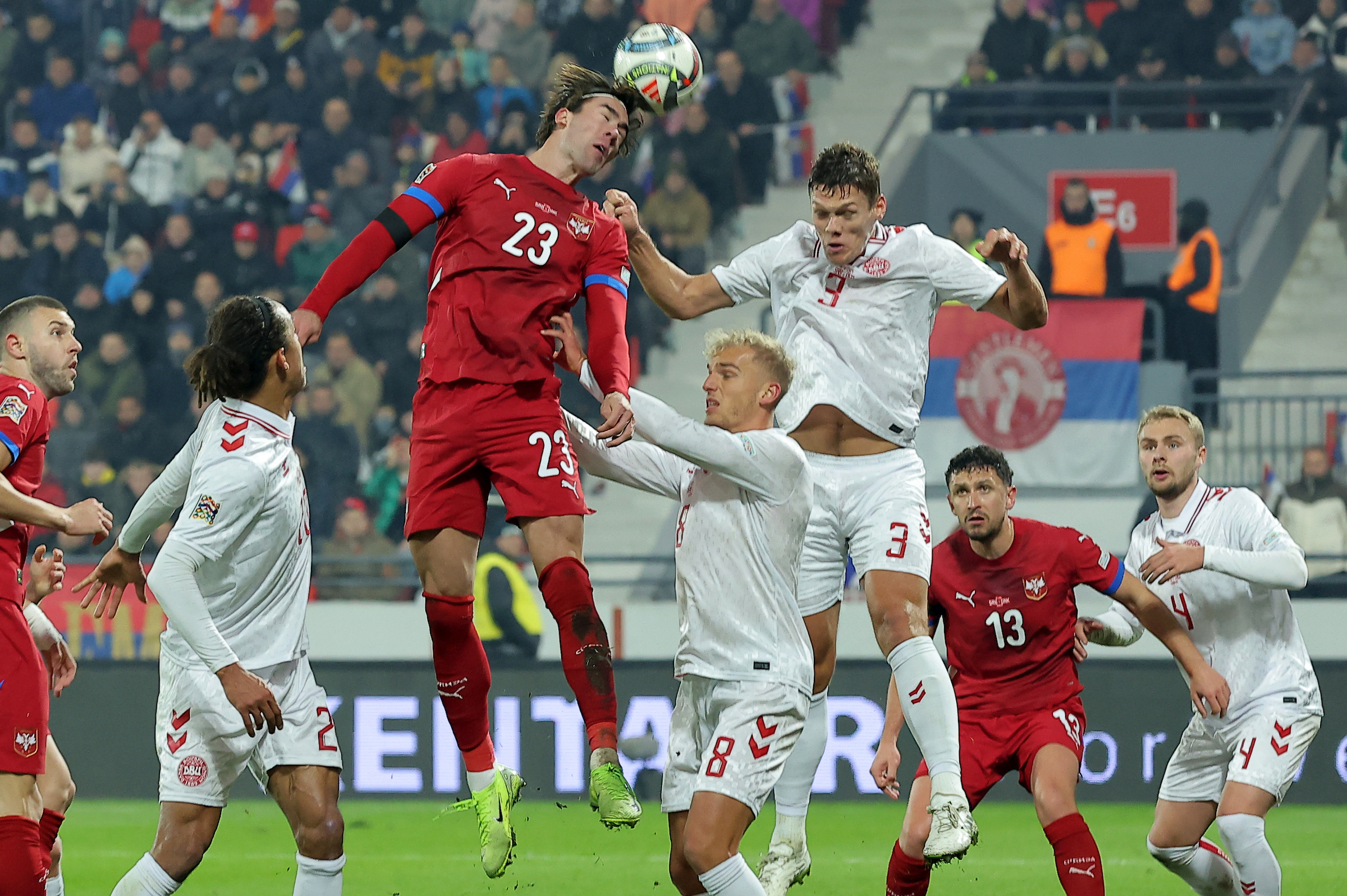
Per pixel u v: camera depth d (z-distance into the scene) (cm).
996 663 1870
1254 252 4872
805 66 5441
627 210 1741
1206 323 4441
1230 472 4303
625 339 1566
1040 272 4475
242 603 1565
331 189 5112
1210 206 4969
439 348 1552
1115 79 5209
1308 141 5112
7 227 5009
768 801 3453
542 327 1554
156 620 3669
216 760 1588
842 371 1781
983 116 5272
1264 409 4397
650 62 1644
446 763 3453
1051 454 4188
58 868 1845
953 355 4225
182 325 4697
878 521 1767
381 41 5528
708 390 1581
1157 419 1991
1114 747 3344
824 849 2778
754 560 1545
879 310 1786
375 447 4412
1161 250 4744
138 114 5509
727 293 1877
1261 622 1927
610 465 1656
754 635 1540
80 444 4366
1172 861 2008
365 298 4641
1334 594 3703
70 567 3691
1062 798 1786
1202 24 5191
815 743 1883
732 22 5522
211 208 5041
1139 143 5000
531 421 1546
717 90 5294
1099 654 3578
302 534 1611
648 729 3412
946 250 1780
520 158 1568
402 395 4538
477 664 1623
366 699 3466
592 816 3247
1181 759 1992
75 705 3541
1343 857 2612
